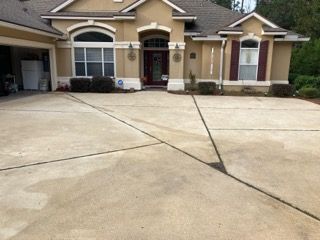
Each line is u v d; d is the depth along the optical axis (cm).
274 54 1706
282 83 1661
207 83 1554
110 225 357
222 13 1861
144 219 372
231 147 672
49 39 1546
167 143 689
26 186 455
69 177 491
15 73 1662
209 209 399
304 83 1703
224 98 1452
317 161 593
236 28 1566
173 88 1667
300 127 878
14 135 734
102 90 1588
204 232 348
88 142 684
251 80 1644
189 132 797
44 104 1191
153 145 671
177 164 559
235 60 1616
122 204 407
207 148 660
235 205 411
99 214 381
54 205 401
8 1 1572
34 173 504
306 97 1509
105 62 1683
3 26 1106
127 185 466
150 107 1166
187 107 1183
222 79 1661
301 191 460
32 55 1689
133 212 388
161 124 884
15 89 1561
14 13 1364
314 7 2564
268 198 434
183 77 1689
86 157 585
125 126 847
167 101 1324
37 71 1633
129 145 666
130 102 1280
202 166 553
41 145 656
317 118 1012
